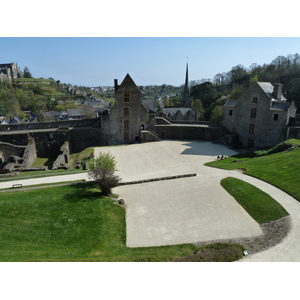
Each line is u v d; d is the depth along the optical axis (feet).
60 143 138.62
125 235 52.34
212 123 158.51
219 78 419.74
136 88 148.87
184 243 48.60
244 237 50.03
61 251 44.01
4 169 99.04
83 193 70.08
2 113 334.85
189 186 77.61
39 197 66.49
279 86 126.72
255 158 100.42
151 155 122.01
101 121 147.02
